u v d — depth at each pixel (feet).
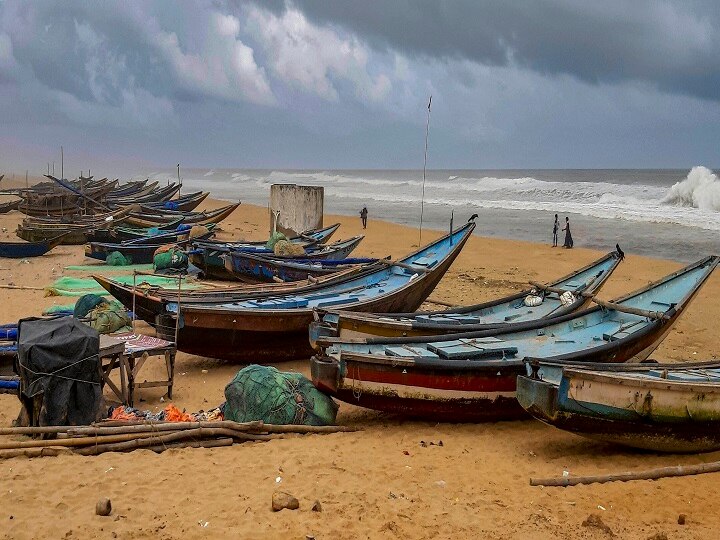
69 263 81.61
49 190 164.45
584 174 472.44
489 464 28.35
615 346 34.14
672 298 40.42
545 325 38.32
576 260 94.12
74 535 21.33
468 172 620.08
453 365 31.27
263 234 122.62
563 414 27.66
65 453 27.55
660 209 164.96
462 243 53.16
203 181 472.03
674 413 28.50
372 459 28.35
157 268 72.74
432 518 23.18
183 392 38.22
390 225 142.72
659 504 24.62
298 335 43.93
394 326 38.55
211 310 40.55
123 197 161.38
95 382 30.12
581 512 23.90
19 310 55.16
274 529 22.00
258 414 31.09
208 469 26.63
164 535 21.53
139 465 26.81
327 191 288.92
